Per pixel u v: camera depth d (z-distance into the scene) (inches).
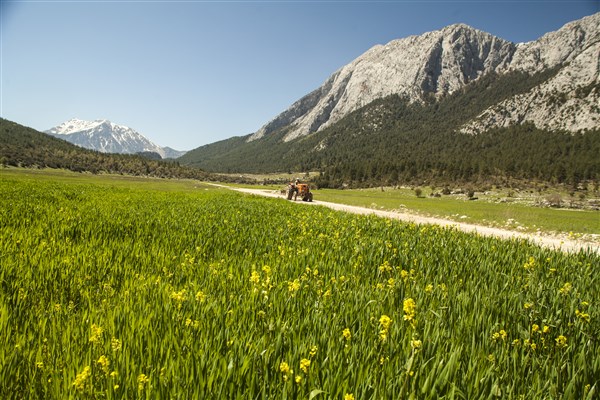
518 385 110.0
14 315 143.3
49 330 132.3
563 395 103.4
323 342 126.1
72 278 194.5
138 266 233.1
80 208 563.5
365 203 1865.2
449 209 1504.7
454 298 184.5
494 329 145.9
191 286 191.0
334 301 172.6
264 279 201.8
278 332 134.0
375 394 95.8
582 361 120.6
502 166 6815.9
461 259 295.4
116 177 6471.5
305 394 98.1
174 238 330.0
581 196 4020.7
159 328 135.0
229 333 129.3
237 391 96.3
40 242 272.7
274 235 384.2
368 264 267.4
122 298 168.4
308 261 259.4
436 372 108.2
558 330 156.4
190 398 94.6
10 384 100.1
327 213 759.7
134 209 587.8
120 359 109.4
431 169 7057.1
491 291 204.8
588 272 278.4
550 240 711.7
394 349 122.4
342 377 103.3
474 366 111.5
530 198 3403.1
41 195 827.4
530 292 206.1
